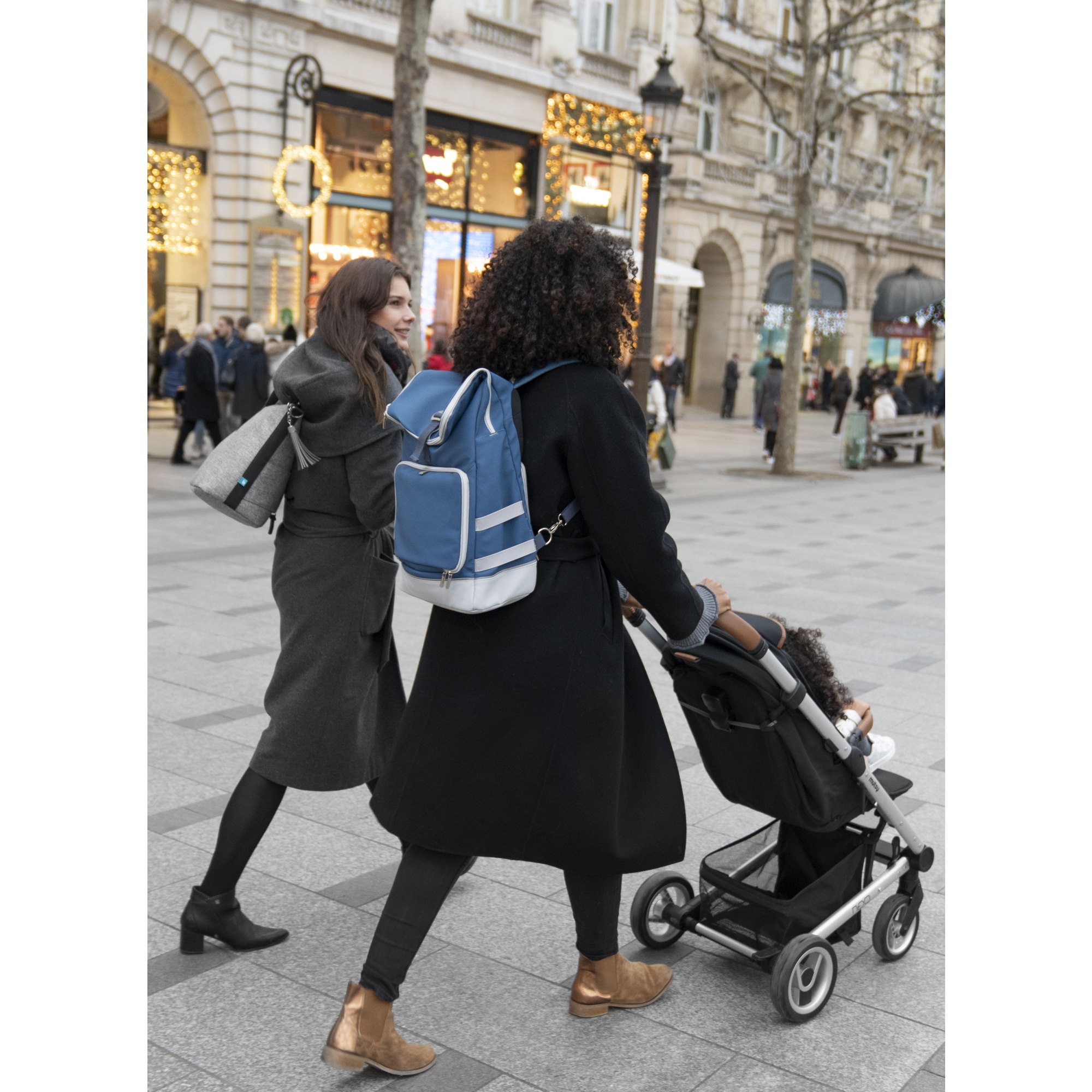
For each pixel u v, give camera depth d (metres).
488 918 3.19
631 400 2.38
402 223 11.68
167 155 16.88
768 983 2.92
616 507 2.32
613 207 25.33
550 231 2.38
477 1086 2.43
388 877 3.41
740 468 17.41
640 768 2.53
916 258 37.19
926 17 32.12
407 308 2.92
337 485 2.83
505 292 2.38
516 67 21.34
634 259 2.44
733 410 29.55
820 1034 2.68
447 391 2.38
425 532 2.26
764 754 2.80
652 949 3.07
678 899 3.14
